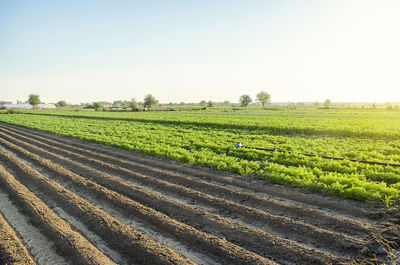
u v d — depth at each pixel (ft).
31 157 46.03
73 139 71.46
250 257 16.78
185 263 16.37
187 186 31.30
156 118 141.08
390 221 21.12
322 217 21.98
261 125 90.94
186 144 57.62
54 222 22.04
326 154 45.75
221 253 17.61
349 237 18.63
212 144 55.67
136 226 21.86
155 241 19.60
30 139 70.13
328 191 27.32
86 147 58.65
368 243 17.74
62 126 104.63
